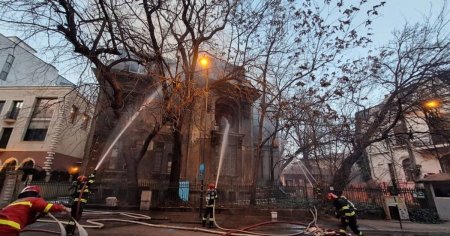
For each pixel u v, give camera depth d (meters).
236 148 24.94
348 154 17.56
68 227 7.43
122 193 16.45
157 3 13.94
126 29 12.86
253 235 8.40
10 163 25.84
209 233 8.90
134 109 16.25
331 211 14.94
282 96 16.77
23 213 3.64
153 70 13.78
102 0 12.01
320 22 15.57
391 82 16.12
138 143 22.02
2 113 27.88
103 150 20.92
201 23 16.44
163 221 11.38
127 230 8.74
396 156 26.98
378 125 16.23
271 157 22.89
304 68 15.85
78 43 12.15
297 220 13.41
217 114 26.70
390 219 14.18
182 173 22.27
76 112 17.25
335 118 15.70
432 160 24.61
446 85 14.66
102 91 14.79
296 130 19.97
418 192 15.77
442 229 11.11
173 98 13.70
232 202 17.00
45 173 22.55
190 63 16.09
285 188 16.89
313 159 21.03
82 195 7.94
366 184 25.38
